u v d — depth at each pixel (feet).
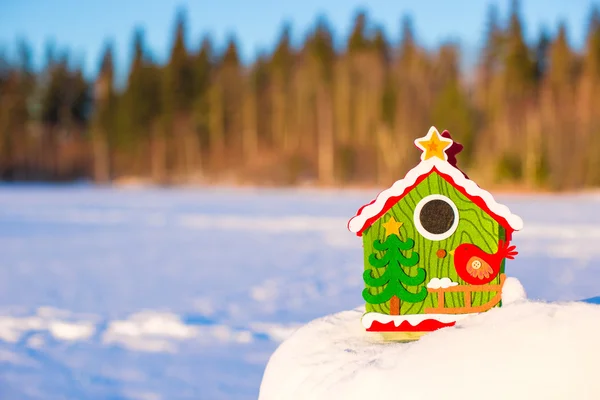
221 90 164.25
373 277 10.30
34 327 23.07
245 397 16.49
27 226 58.49
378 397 7.61
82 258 40.09
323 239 48.19
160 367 18.76
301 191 122.42
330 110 150.20
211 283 31.32
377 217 10.25
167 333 22.21
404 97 142.41
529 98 136.56
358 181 140.67
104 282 31.91
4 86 179.52
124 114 170.50
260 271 34.83
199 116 165.58
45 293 29.14
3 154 169.68
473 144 128.47
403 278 10.21
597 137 118.83
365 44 161.07
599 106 123.75
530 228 52.60
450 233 10.20
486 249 10.19
